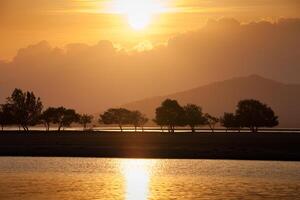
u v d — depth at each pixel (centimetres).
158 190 12056
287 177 14162
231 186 12562
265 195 11219
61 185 12719
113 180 13712
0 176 14288
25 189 12044
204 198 10919
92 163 18200
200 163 18288
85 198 11038
